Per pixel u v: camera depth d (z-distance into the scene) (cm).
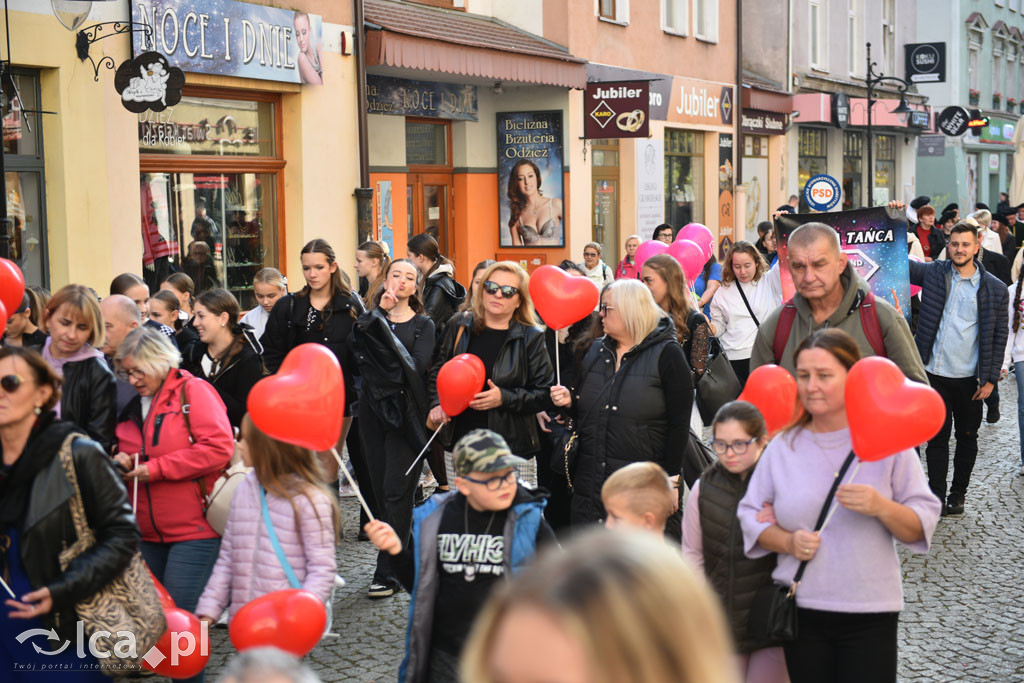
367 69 1591
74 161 1080
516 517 419
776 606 404
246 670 197
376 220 1647
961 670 589
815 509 401
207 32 1215
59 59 1058
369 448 732
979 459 1138
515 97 1945
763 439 432
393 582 719
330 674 589
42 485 406
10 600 404
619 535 134
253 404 432
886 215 808
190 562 524
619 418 557
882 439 386
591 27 2031
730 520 428
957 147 4334
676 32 2353
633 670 124
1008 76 4991
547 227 1955
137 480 519
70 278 1080
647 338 559
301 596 414
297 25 1348
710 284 1071
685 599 129
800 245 529
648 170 2244
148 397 536
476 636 132
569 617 125
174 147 1233
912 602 702
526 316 664
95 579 405
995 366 899
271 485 452
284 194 1384
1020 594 717
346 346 779
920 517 393
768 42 2930
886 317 538
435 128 1844
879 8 3606
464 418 661
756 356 571
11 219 991
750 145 2798
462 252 1908
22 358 405
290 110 1376
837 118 3012
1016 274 1407
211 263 1289
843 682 403
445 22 1728
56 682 416
